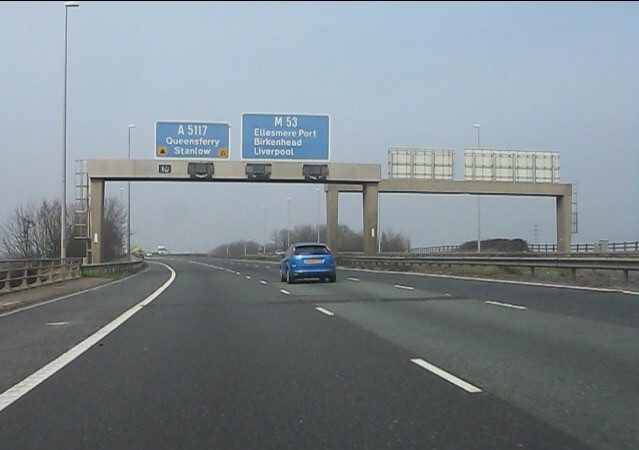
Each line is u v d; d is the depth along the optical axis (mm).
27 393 8594
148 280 38062
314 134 41531
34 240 61094
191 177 42156
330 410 7586
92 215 42844
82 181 42938
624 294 21125
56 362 10844
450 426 6887
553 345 11797
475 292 23281
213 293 25859
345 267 52031
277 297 23156
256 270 52625
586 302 18875
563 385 8688
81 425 7078
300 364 10453
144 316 17750
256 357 11148
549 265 29188
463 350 11531
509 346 11836
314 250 31016
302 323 15625
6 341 13391
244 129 41094
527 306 18219
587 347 11508
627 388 8469
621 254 44750
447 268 39781
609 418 7113
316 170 43375
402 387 8727
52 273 32844
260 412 7543
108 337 13727
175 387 8891
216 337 13547
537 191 52906
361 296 22766
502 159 52594
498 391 8414
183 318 17078
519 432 6648
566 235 53469
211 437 6625
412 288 26016
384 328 14523
